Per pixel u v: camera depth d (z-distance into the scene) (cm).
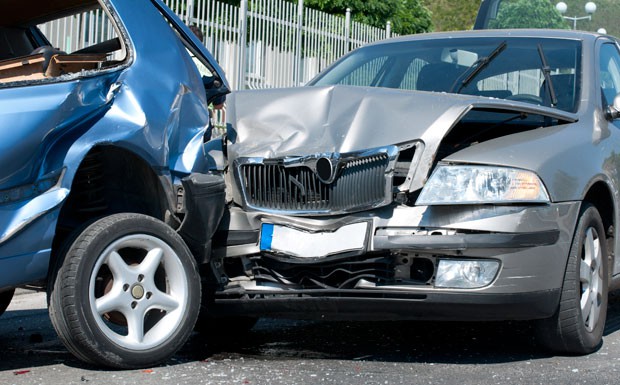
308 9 1469
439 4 6538
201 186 498
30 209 446
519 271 488
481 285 483
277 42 1398
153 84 495
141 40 501
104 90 474
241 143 535
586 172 544
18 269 444
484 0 854
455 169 495
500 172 493
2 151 437
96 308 455
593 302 550
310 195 510
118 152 493
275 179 518
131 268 470
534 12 884
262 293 512
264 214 516
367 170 499
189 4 1218
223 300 522
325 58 1505
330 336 592
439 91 633
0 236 438
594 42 663
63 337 452
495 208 487
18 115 443
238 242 517
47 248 452
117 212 517
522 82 624
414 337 590
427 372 478
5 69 498
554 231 505
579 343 530
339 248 495
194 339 582
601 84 638
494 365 502
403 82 651
